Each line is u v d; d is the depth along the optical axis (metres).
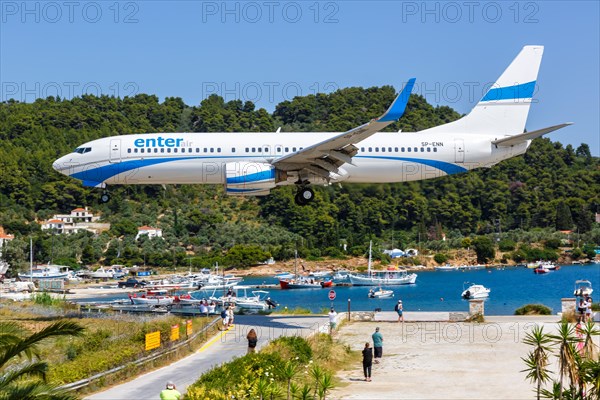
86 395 45.78
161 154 73.81
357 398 48.16
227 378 46.41
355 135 67.31
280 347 57.00
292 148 73.94
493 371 56.00
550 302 165.25
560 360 36.75
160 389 47.22
